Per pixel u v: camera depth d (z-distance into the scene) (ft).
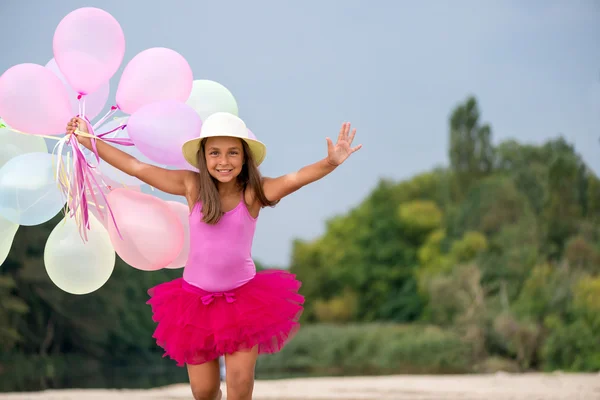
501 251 113.29
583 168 116.78
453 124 150.41
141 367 104.22
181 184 13.85
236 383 12.98
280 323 13.21
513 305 93.86
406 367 96.07
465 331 96.58
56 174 14.12
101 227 14.56
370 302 162.20
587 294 81.30
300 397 28.22
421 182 177.88
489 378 39.93
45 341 95.50
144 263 14.03
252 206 13.61
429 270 138.00
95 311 98.22
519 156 144.05
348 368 99.40
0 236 14.55
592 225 112.37
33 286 91.91
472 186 141.59
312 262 175.01
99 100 15.02
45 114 13.78
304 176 13.17
